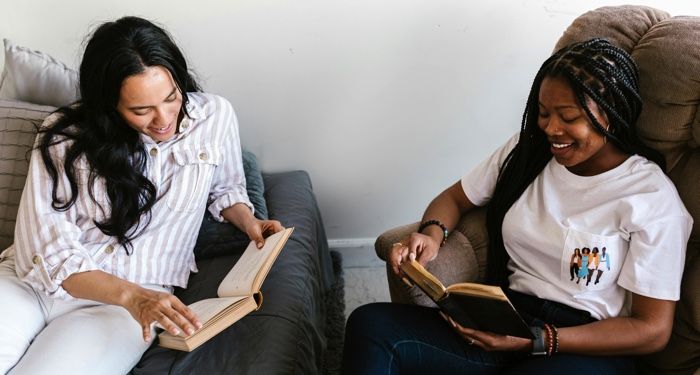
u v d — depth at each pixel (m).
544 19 1.48
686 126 1.02
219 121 1.25
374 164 1.74
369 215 1.86
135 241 1.19
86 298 1.04
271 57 1.53
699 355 1.02
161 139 1.11
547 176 1.11
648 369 1.10
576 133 0.96
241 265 1.15
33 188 1.07
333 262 1.89
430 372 1.04
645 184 0.99
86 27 1.47
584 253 1.02
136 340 1.08
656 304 0.95
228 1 1.44
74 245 1.06
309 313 1.20
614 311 1.02
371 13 1.46
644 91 1.05
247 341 1.06
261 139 1.68
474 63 1.54
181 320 0.94
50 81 1.38
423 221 1.22
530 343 0.98
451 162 1.74
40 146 1.08
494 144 1.70
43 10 1.45
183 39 1.49
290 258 1.30
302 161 1.73
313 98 1.60
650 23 1.12
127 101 0.99
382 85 1.58
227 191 1.33
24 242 1.06
